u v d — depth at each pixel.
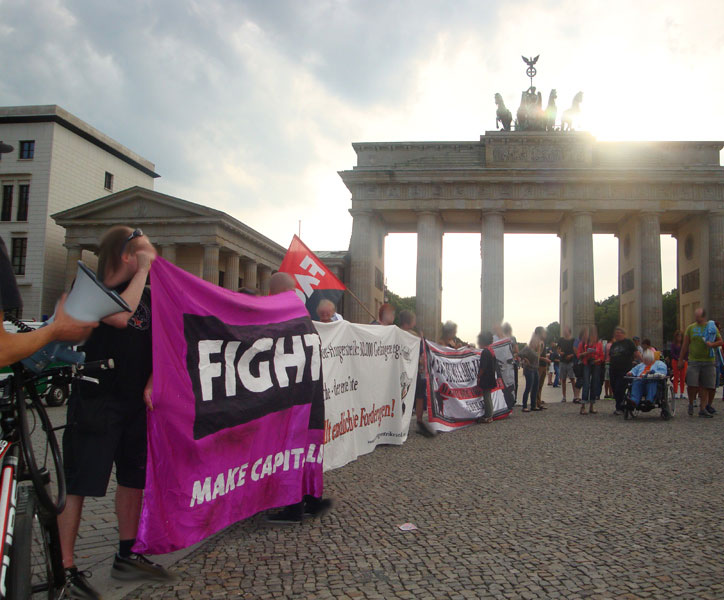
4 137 66.00
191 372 5.77
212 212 60.53
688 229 63.88
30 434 3.69
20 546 3.34
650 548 6.13
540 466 10.76
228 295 6.49
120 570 5.27
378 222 63.66
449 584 5.18
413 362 14.73
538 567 5.59
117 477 5.60
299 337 7.50
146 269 5.24
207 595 4.95
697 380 19.34
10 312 3.55
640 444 13.39
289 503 7.03
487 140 59.78
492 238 58.66
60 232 66.94
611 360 20.59
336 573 5.46
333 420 10.57
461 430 16.38
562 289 66.62
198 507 5.71
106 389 5.22
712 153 58.97
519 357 23.02
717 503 8.02
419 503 8.08
